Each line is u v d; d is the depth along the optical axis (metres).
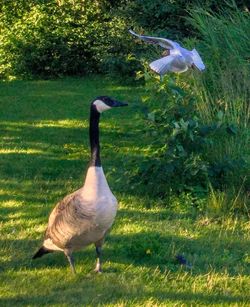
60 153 12.68
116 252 8.15
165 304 6.91
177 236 8.73
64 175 11.30
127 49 20.19
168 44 7.54
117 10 20.62
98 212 7.06
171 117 10.12
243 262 8.08
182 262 7.93
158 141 10.16
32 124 14.98
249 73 11.62
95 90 18.98
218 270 7.80
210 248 8.41
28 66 21.20
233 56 12.12
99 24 21.30
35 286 7.29
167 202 9.90
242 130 10.59
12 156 12.35
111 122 15.03
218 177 10.02
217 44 12.80
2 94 18.55
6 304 6.86
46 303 6.90
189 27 19.09
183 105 10.27
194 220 9.32
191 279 7.52
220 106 11.13
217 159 10.14
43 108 16.69
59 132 14.26
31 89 19.30
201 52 12.70
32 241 8.48
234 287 7.39
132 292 7.16
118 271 7.69
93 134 7.24
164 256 8.08
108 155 12.50
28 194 10.34
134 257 8.05
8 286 7.28
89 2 21.70
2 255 8.05
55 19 21.59
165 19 19.72
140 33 19.72
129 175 10.32
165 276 7.56
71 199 7.20
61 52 21.16
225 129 10.16
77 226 7.12
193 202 9.79
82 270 7.68
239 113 10.84
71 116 15.80
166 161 9.90
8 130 14.41
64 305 6.85
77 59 21.31
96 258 8.00
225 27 13.01
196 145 10.05
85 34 21.22
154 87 10.45
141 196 10.12
